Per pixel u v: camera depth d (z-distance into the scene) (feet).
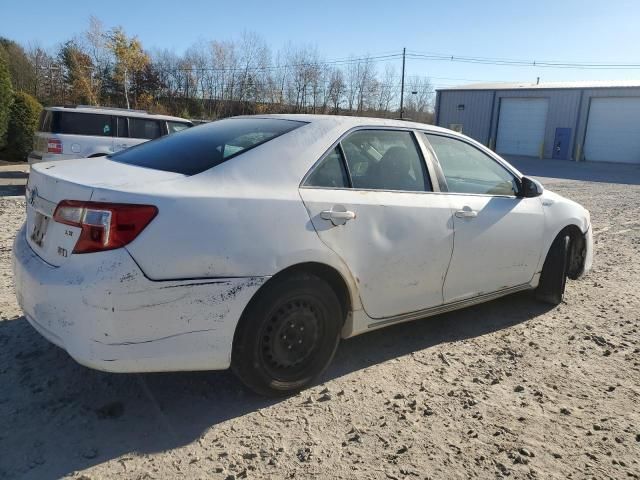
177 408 10.48
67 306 8.91
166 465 8.81
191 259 9.23
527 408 11.06
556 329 15.40
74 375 11.42
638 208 43.34
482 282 14.38
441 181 13.50
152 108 139.44
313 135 11.54
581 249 18.08
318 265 10.87
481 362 13.10
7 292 15.84
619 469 9.25
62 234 9.41
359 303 11.70
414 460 9.24
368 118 12.86
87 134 40.68
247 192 10.07
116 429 9.70
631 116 117.19
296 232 10.36
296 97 171.73
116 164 11.35
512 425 10.42
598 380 12.42
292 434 9.82
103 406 10.37
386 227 11.87
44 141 40.24
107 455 8.98
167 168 10.63
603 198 50.70
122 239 8.83
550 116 128.88
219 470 8.75
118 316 8.78
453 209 13.28
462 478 8.86
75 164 11.47
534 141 132.98
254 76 168.45
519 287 15.76
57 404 10.36
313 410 10.64
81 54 127.24
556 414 10.89
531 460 9.38
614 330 15.51
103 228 8.82
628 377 12.62
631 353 13.96
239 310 9.77
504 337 14.70
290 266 10.38
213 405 10.65
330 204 10.97
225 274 9.55
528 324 15.70
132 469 8.66
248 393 11.14
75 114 40.32
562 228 16.55
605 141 121.39
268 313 10.21
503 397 11.45
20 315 14.28
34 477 8.36
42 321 9.41
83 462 8.77
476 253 13.87
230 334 9.78
